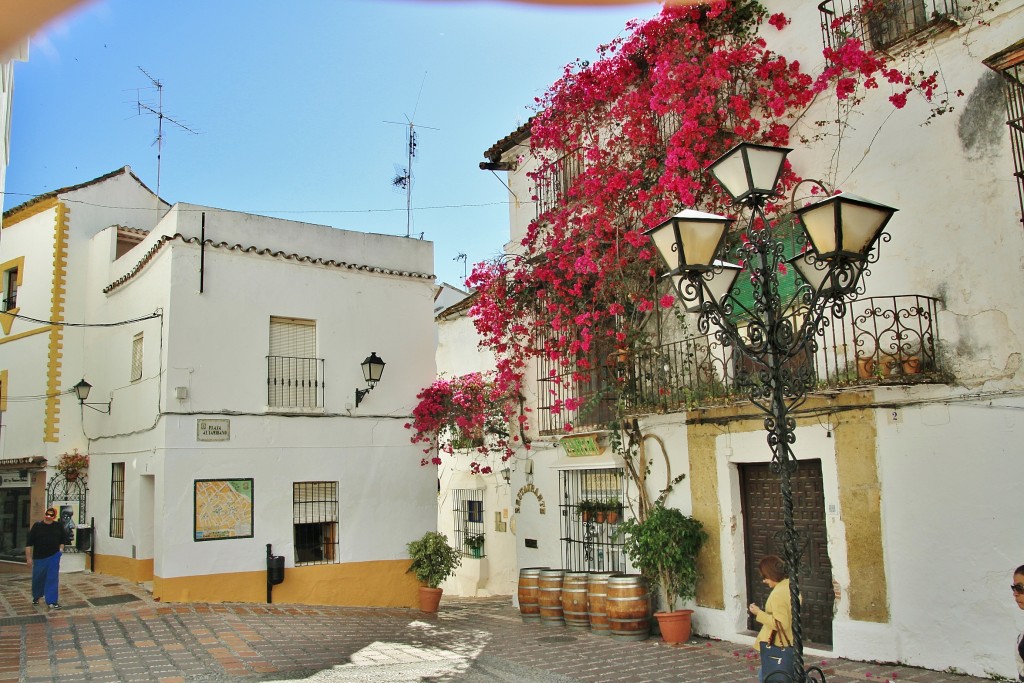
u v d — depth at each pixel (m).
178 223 14.42
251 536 14.36
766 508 10.63
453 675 9.02
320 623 12.64
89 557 17.00
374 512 15.90
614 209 12.19
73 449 18.31
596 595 11.63
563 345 13.38
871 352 9.21
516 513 15.01
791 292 10.23
